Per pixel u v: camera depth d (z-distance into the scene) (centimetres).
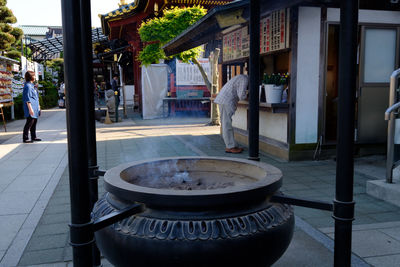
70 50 130
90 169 235
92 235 142
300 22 613
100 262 253
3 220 367
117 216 149
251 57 238
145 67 1452
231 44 860
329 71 779
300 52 620
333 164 614
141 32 1180
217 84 1228
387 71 661
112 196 181
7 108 1489
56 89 2714
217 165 237
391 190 407
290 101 628
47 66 3219
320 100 639
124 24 1714
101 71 4088
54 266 268
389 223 346
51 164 645
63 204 420
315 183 496
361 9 632
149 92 1491
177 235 149
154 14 1529
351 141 160
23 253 291
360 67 646
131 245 155
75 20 129
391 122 421
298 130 638
